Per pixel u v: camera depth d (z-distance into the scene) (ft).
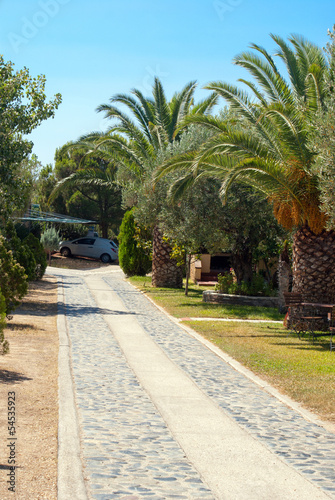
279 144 46.88
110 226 167.73
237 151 47.62
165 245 85.10
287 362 35.27
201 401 26.07
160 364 34.12
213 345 41.37
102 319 51.16
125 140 83.66
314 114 43.78
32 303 57.26
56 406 23.18
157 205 78.28
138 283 90.33
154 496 14.97
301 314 48.34
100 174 91.81
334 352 39.19
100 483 15.67
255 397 27.37
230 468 17.53
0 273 40.45
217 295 68.33
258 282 68.39
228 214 61.72
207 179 61.82
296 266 49.21
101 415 22.72
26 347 35.32
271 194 47.93
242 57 48.73
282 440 20.68
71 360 33.45
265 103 48.11
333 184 37.88
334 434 21.79
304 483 16.51
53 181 153.07
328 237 47.85
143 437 20.22
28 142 55.77
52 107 56.34
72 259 134.51
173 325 51.13
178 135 83.97
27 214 115.85
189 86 82.84
